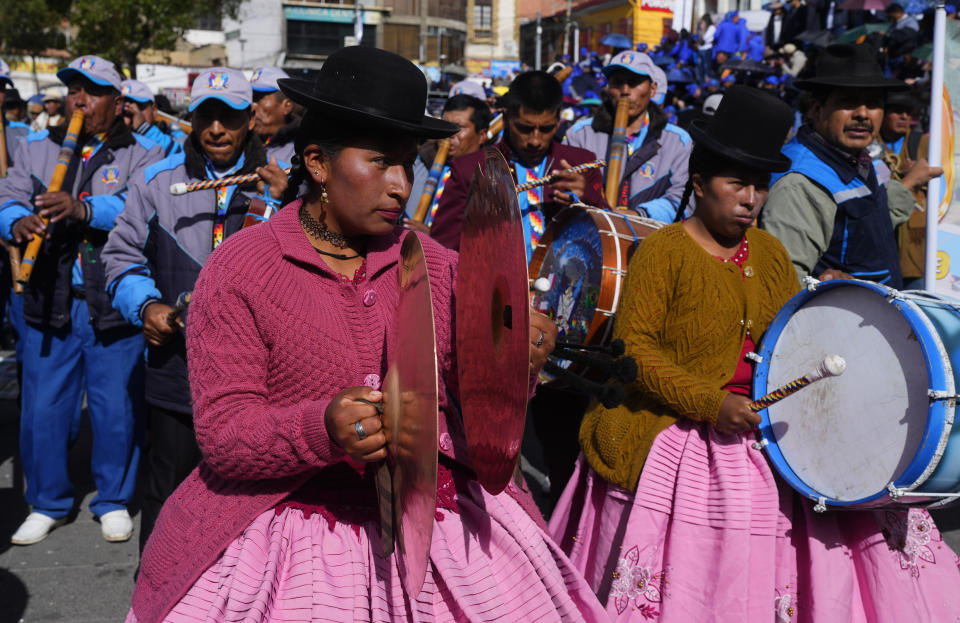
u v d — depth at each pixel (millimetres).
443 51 57406
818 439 2645
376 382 1856
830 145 3441
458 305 1945
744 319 2805
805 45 10414
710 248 2861
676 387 2674
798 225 3320
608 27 31062
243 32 53375
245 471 1786
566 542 3064
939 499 2494
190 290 3518
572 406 3871
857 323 2580
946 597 2729
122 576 4172
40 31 34281
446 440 1966
